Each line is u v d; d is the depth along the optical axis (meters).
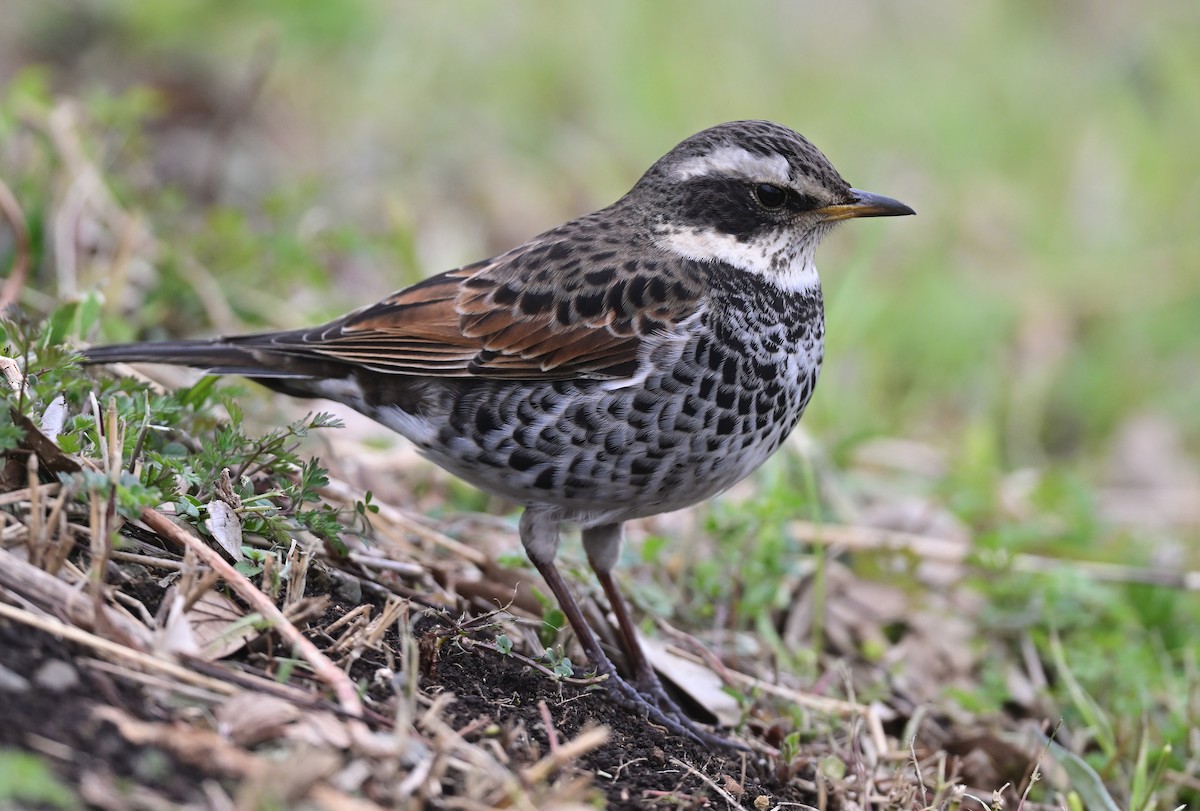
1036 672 11.40
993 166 21.44
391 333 9.47
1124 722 10.74
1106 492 16.55
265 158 18.33
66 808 5.88
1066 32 24.92
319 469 8.59
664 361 9.15
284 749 6.67
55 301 11.82
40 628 6.77
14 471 7.74
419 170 19.34
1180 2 25.42
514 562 10.20
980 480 13.86
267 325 13.38
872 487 14.10
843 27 24.23
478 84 21.55
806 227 9.76
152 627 7.30
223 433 8.61
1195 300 19.02
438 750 6.84
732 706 9.90
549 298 9.30
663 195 9.77
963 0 25.09
